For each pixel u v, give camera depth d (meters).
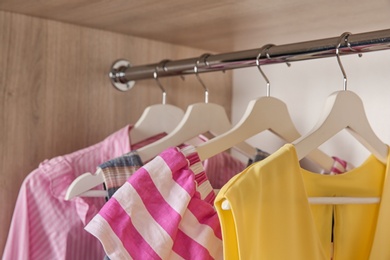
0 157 1.00
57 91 1.06
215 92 1.29
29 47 1.02
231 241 0.68
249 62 0.90
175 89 1.22
